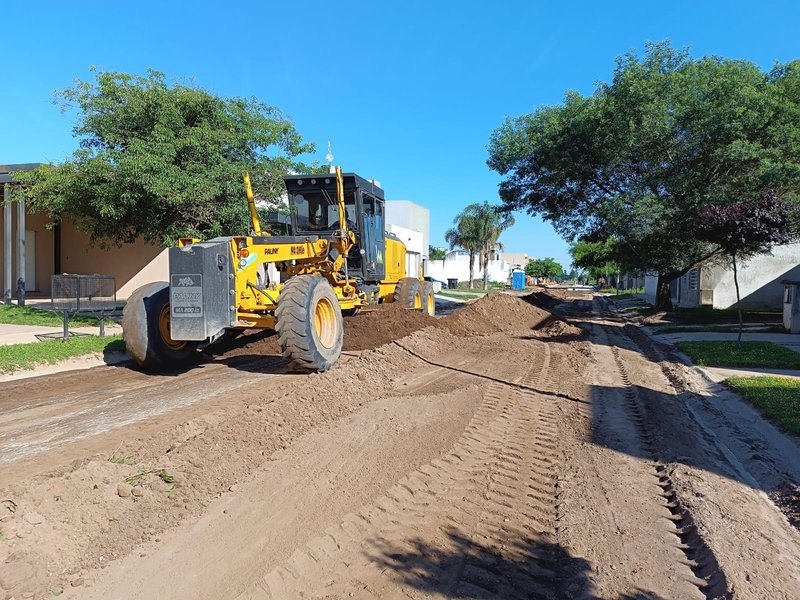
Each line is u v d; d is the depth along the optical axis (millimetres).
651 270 22406
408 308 12805
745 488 4535
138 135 13602
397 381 8008
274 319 7938
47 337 11133
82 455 4688
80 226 15180
